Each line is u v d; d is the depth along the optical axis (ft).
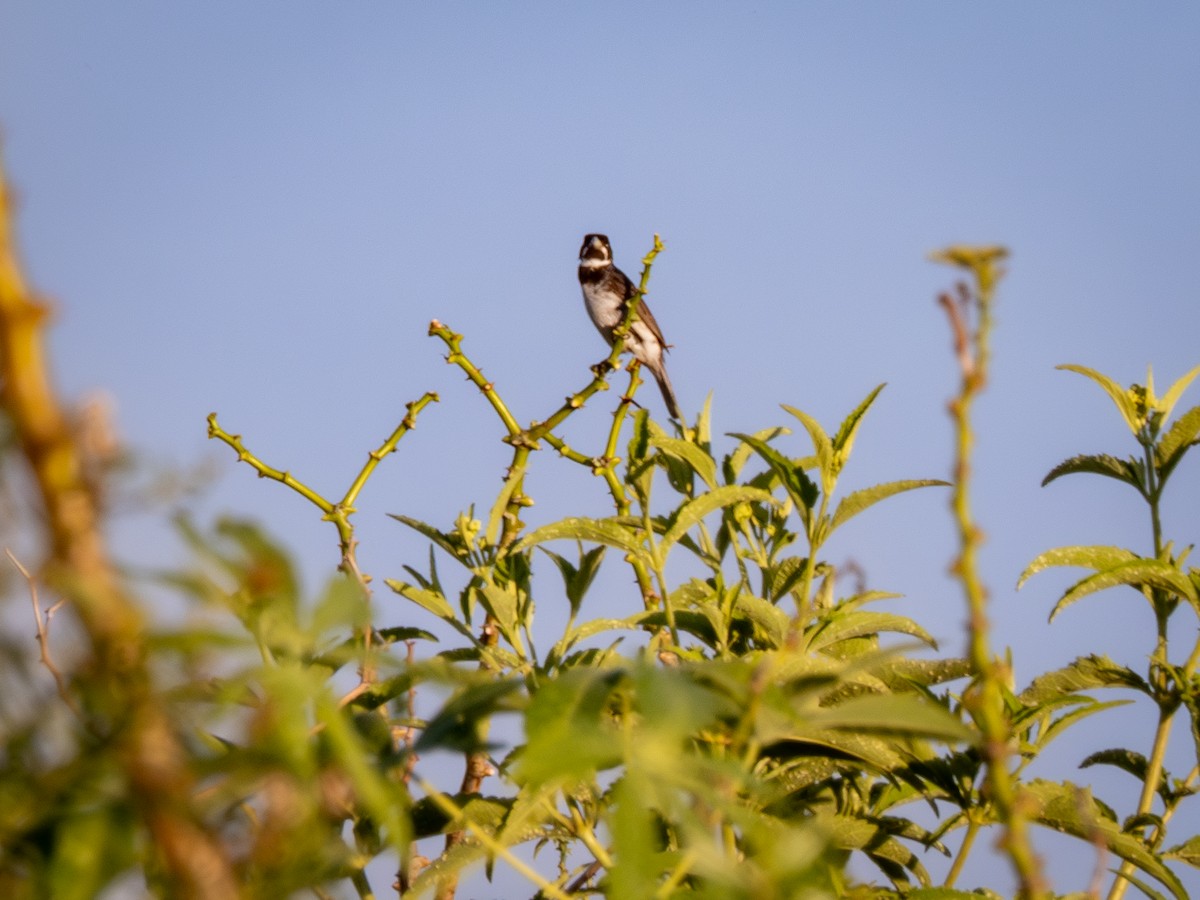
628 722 11.39
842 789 20.79
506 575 22.72
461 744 11.50
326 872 10.07
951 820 19.22
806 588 20.79
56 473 5.96
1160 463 24.02
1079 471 24.59
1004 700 19.39
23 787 7.45
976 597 10.34
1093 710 20.15
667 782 8.87
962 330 10.02
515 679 10.96
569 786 15.11
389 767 10.94
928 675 19.86
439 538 23.34
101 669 6.57
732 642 22.72
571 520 20.90
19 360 5.86
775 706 9.75
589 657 20.89
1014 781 18.97
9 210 5.99
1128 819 20.81
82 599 6.14
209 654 7.36
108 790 7.76
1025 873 9.79
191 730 8.78
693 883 11.97
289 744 7.99
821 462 21.20
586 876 17.87
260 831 8.01
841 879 12.93
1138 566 21.17
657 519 22.66
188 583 7.80
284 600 8.54
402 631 21.13
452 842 19.45
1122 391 24.54
